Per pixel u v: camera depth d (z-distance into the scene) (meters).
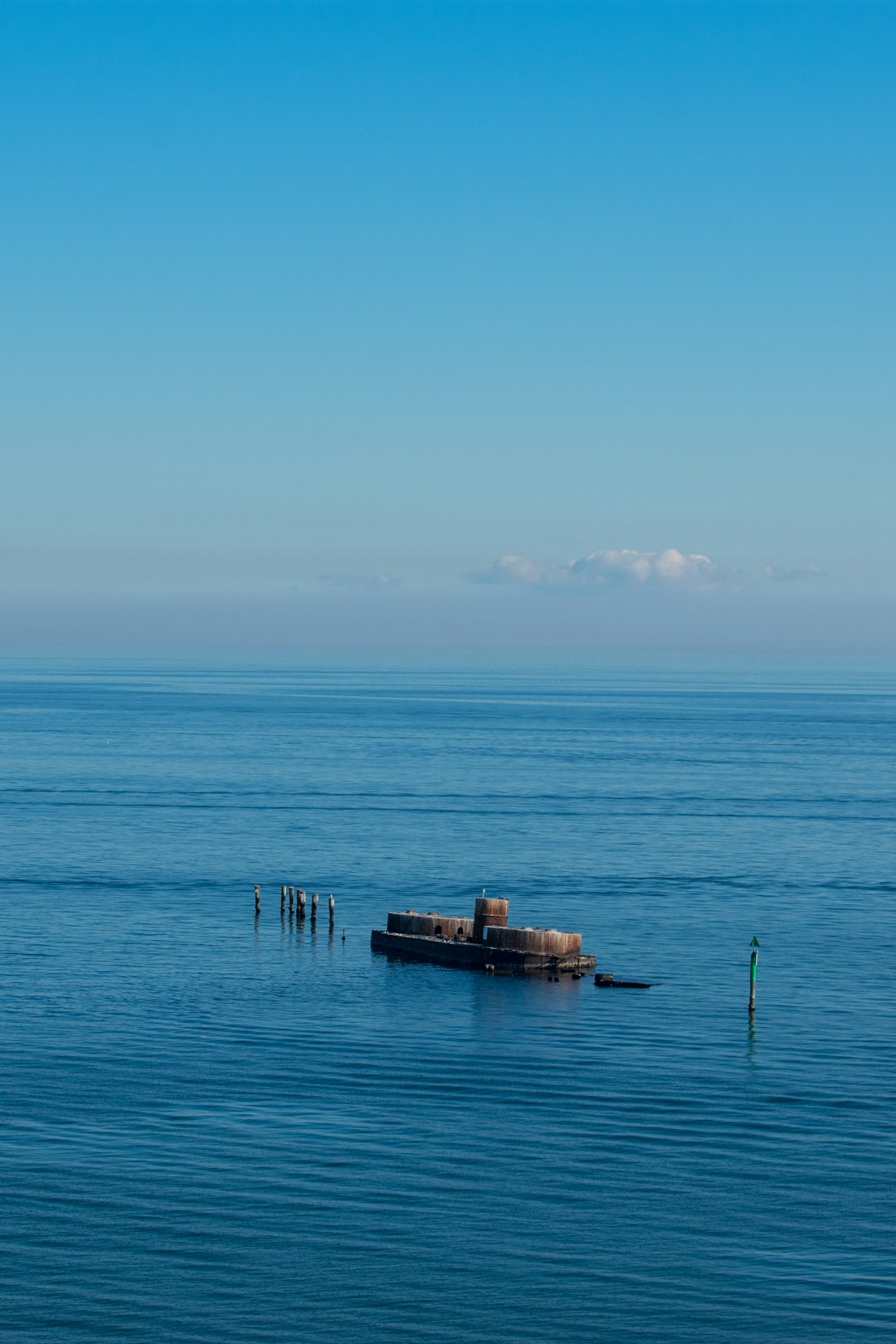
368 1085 49.78
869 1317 34.22
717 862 103.94
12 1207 39.09
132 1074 50.69
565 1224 38.72
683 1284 35.69
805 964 70.56
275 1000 62.56
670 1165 42.62
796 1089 49.62
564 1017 59.84
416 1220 38.78
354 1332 33.53
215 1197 39.94
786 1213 39.47
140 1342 32.94
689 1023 59.00
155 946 73.38
